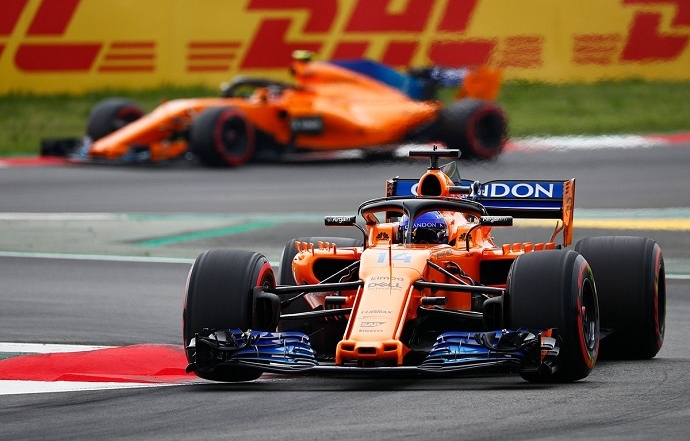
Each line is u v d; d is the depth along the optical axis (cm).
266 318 2925
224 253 3012
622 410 2527
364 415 2516
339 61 9775
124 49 12669
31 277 5141
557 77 11988
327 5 12656
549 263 2866
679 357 3441
